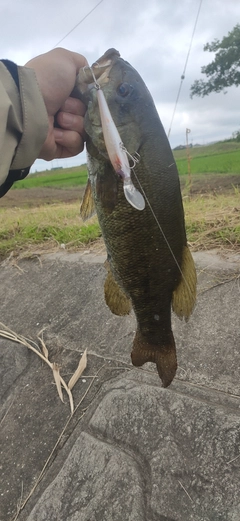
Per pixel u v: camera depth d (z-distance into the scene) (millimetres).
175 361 386
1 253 966
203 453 370
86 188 381
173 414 413
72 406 486
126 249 354
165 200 338
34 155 330
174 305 385
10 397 550
